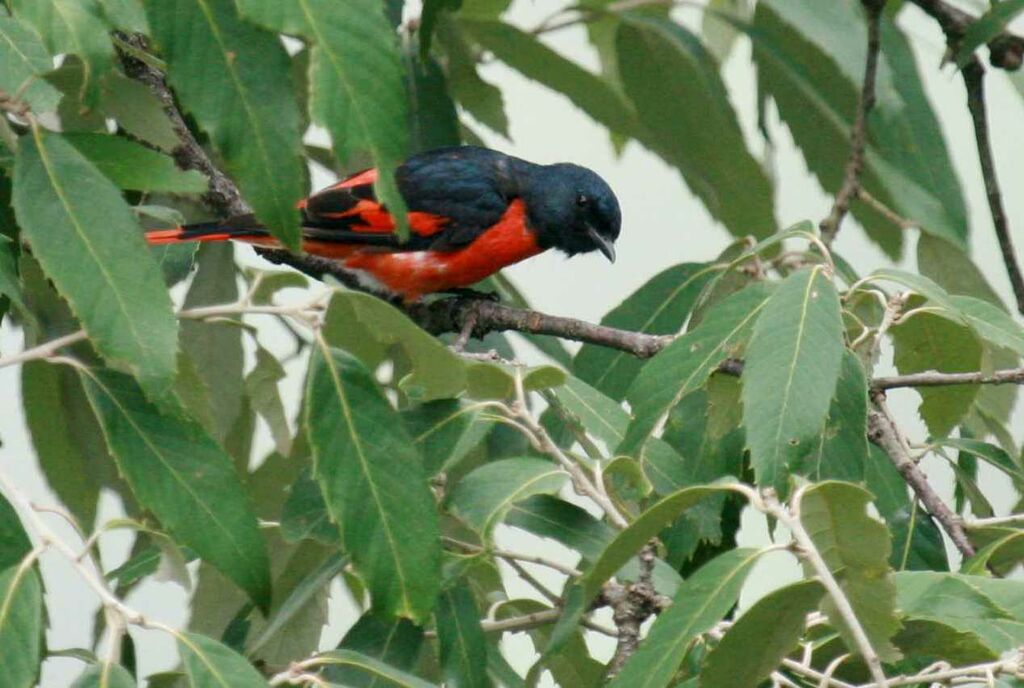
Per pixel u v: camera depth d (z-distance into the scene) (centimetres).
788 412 591
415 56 1015
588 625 693
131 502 838
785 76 1173
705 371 662
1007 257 1007
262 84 508
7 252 612
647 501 727
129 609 491
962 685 544
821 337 605
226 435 932
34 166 522
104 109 723
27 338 794
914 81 1123
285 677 536
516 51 1114
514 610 731
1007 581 588
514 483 640
